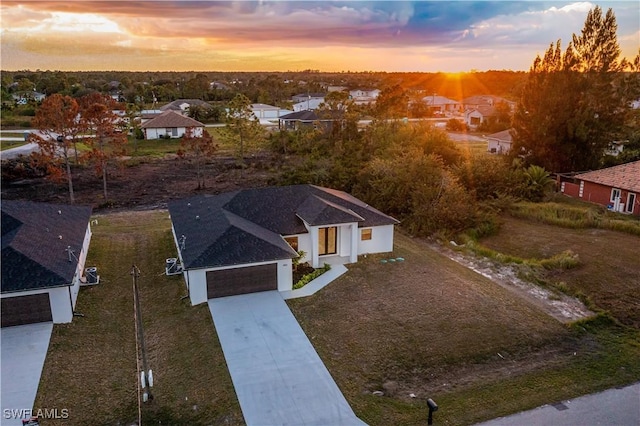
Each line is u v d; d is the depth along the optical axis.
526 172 40.19
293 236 24.14
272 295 20.72
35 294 17.78
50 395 14.13
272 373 15.19
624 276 23.69
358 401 13.97
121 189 42.25
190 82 129.50
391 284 22.08
